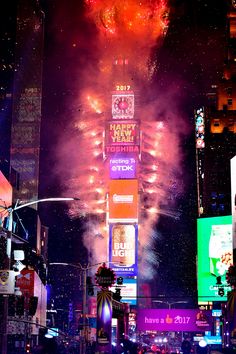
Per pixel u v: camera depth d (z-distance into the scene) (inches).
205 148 6328.7
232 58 6373.0
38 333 4202.8
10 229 1644.9
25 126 5792.3
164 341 6299.2
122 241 5821.9
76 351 3253.0
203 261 4972.9
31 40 5733.3
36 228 5388.8
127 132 6077.8
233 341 2655.0
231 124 6294.3
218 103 6343.5
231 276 2743.6
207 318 4515.3
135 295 5684.1
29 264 4325.8
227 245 4877.0
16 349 3366.1
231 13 6392.7
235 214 4532.5
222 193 6205.7
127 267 5757.9
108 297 2554.1
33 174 5777.6
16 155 5748.0
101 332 2529.5
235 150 6259.8
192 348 3727.9
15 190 5221.5
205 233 5000.0
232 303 2694.4
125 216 5861.2
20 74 5511.8
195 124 6441.9
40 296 4503.0
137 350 3481.8
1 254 2736.2
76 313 5521.7
